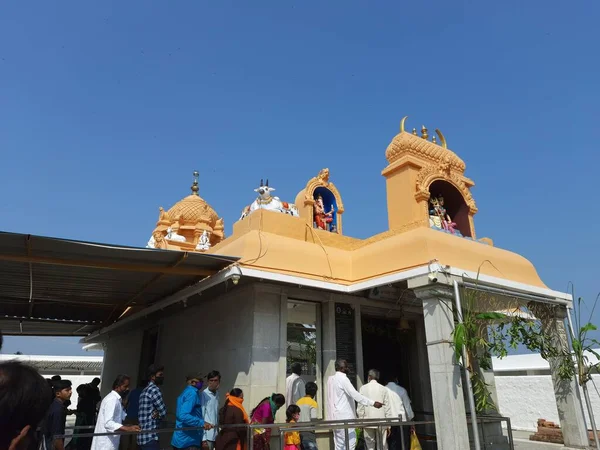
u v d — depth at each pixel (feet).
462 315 23.76
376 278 28.04
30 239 19.76
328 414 26.30
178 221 56.95
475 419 22.13
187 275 27.35
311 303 30.71
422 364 35.22
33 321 44.37
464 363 22.89
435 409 22.79
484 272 28.86
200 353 32.60
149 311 36.11
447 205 38.73
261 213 31.09
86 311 40.63
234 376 27.76
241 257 25.35
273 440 25.23
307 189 37.01
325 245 33.04
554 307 31.65
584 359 30.45
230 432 21.89
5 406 6.48
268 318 27.76
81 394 33.71
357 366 30.73
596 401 45.85
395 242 29.37
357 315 31.89
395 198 35.27
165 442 34.86
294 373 28.22
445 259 26.86
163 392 37.09
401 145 35.83
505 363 77.10
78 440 32.22
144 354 43.57
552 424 43.91
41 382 7.11
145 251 22.16
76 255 22.44
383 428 26.50
